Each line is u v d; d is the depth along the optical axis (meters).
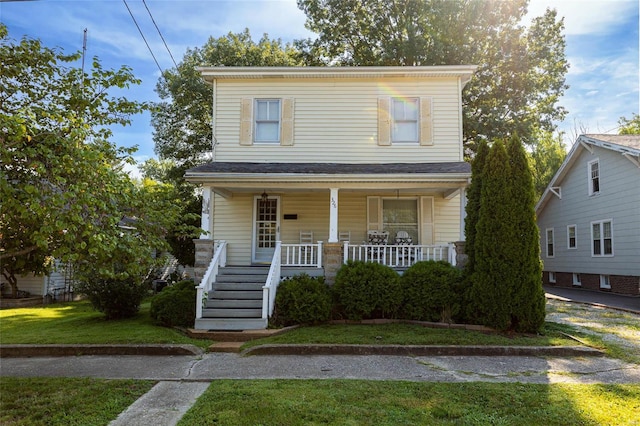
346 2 19.78
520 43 18.28
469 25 17.69
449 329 8.23
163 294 9.25
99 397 4.75
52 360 6.64
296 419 4.02
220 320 8.38
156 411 4.34
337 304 9.20
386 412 4.20
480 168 8.89
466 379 5.48
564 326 8.80
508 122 17.73
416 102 12.21
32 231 4.55
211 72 12.23
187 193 20.34
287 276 9.96
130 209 5.44
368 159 11.98
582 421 3.98
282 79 12.32
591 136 17.58
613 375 5.66
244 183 9.96
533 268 8.00
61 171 4.33
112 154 5.43
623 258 15.54
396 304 8.95
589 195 17.88
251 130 12.20
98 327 8.88
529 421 3.99
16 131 3.94
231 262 11.85
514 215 8.12
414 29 17.95
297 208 12.08
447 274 8.95
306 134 12.14
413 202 12.09
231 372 5.87
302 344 7.04
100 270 4.84
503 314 7.93
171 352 7.03
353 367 6.11
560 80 19.14
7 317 11.26
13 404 4.54
